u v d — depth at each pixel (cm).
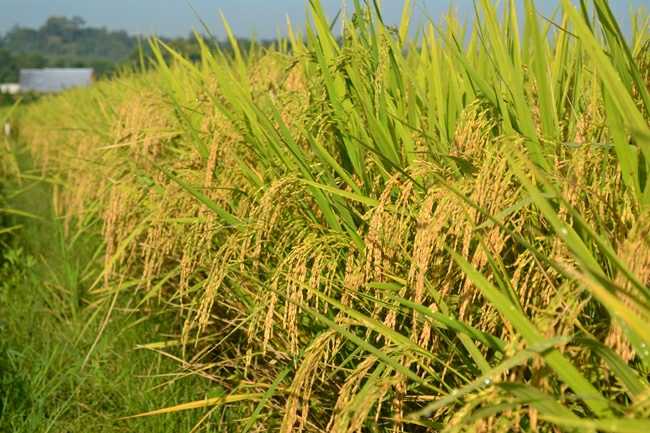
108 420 401
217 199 382
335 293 310
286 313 273
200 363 406
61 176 1102
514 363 166
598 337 211
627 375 168
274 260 344
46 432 384
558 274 222
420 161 262
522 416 209
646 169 221
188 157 457
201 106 489
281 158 331
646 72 251
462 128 278
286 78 429
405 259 278
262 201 296
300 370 251
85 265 690
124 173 553
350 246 290
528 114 247
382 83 313
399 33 369
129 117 588
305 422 290
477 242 251
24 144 1972
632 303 166
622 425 139
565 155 248
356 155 328
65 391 444
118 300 551
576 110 291
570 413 166
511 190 238
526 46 313
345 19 350
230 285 369
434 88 334
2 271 688
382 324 246
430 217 227
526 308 228
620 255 190
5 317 569
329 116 339
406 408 278
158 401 399
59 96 1977
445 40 293
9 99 3125
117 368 455
